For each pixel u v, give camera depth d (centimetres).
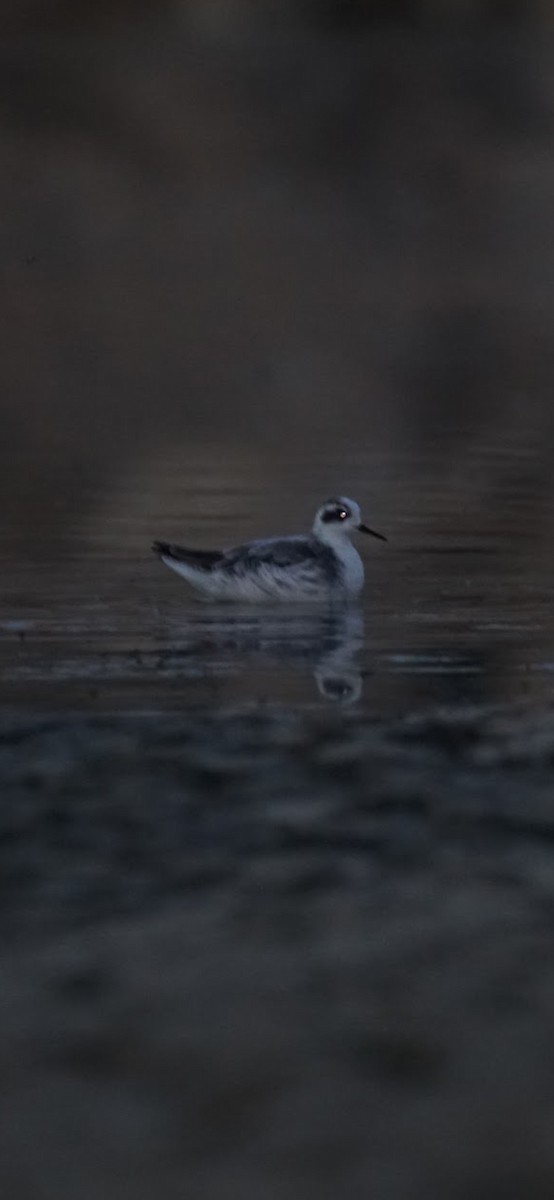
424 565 2019
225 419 3306
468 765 1127
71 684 1455
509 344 4353
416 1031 721
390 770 1117
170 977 782
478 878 903
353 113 6756
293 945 817
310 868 925
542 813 1014
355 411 3412
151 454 2898
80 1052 710
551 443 2992
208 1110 659
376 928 838
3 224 5656
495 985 766
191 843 972
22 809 1041
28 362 4047
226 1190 603
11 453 2894
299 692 1418
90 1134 642
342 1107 659
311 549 1842
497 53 7312
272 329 4534
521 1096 665
